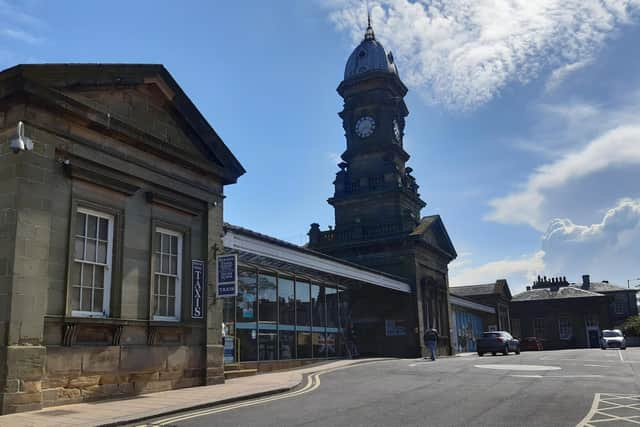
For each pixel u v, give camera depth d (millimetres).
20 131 11039
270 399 12648
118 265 13125
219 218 16891
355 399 12344
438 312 41719
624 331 62938
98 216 13039
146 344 13688
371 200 40625
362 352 37406
